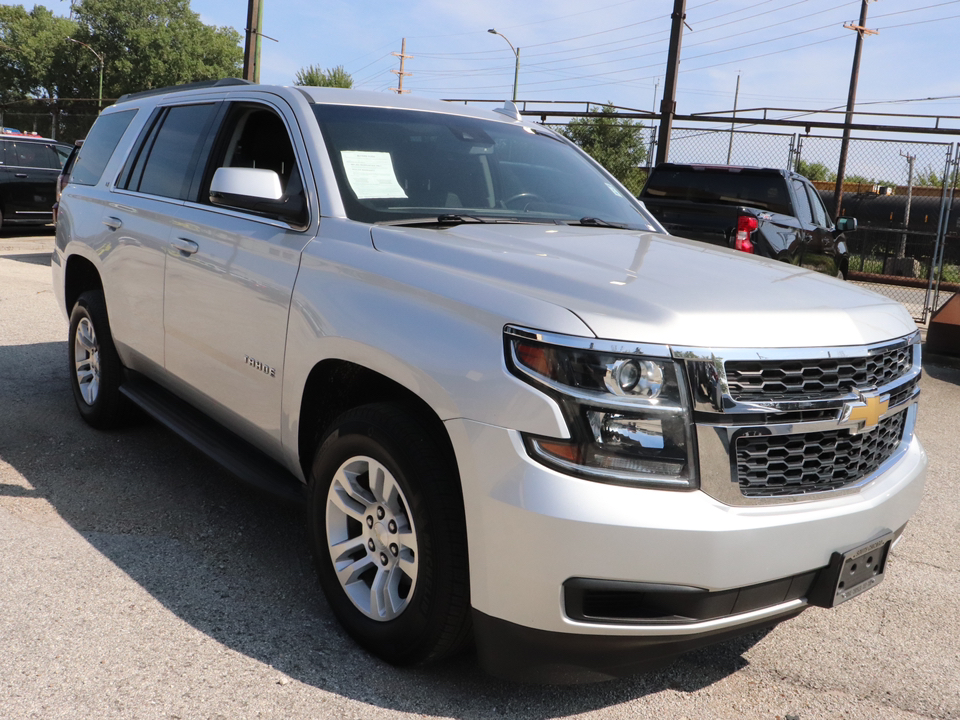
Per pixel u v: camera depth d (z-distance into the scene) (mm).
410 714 2385
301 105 3322
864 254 18516
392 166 3244
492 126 3871
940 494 4746
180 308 3623
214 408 3537
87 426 4781
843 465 2414
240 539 3475
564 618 2146
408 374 2395
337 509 2738
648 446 2125
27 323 7547
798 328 2320
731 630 2279
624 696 2572
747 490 2223
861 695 2676
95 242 4438
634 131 26172
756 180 9242
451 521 2311
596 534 2072
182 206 3750
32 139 15500
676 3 14328
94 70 67312
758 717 2518
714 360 2154
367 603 2684
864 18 24266
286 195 3062
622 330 2148
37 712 2270
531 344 2162
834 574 2361
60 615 2775
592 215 3639
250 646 2672
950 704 2654
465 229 2963
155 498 3838
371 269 2666
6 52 68688
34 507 3641
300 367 2842
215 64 69188
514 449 2143
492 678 2590
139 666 2518
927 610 3303
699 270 2674
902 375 2672
